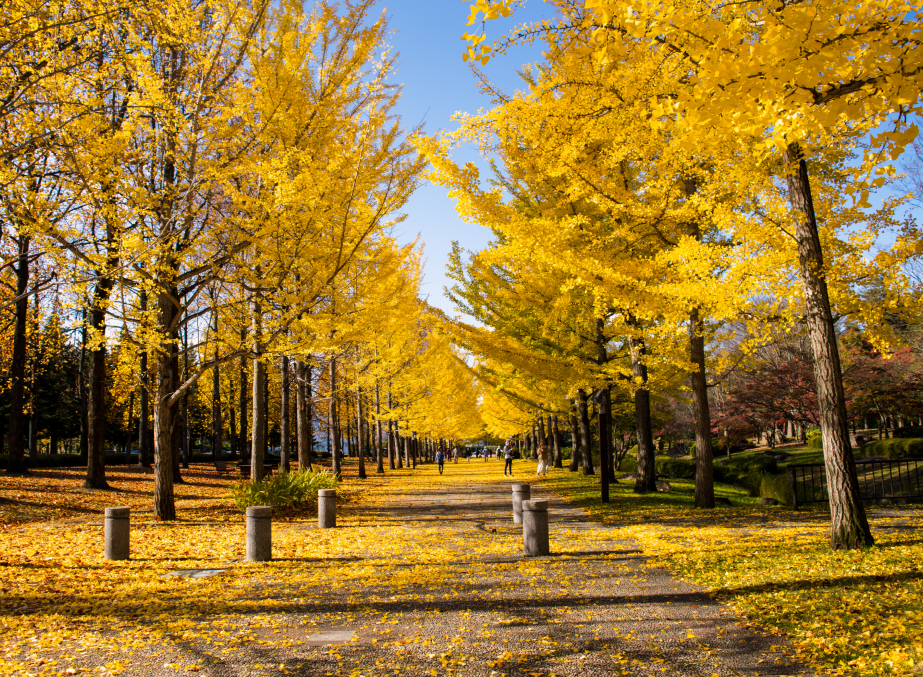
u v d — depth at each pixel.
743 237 7.44
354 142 10.05
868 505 11.51
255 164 8.76
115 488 16.09
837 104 3.47
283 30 9.05
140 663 3.91
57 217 8.45
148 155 9.38
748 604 4.78
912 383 20.16
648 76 5.91
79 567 7.17
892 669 3.28
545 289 12.82
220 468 24.95
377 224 10.38
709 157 7.35
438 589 5.78
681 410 39.59
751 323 8.00
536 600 5.23
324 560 7.60
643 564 6.57
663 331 10.31
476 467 37.19
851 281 7.21
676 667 3.62
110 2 7.71
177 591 5.96
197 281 11.70
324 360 21.27
